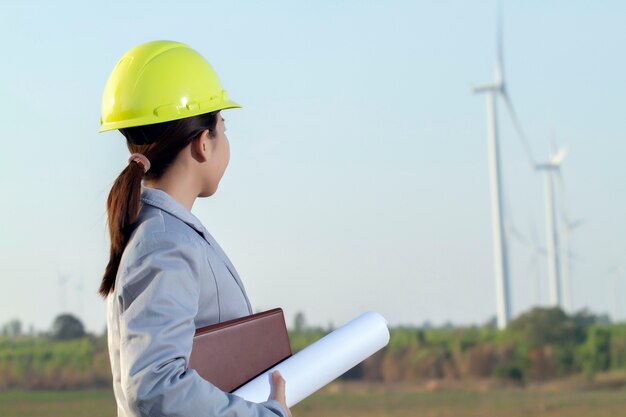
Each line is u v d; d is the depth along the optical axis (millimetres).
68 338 62062
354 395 60750
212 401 2211
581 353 61719
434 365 63875
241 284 2594
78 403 55938
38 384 61094
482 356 62625
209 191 2598
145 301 2256
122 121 2547
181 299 2295
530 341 62625
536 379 61875
